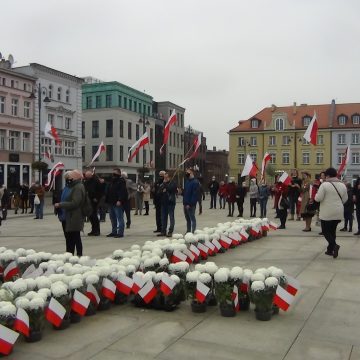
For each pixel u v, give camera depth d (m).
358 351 4.64
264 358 4.45
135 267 6.86
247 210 27.62
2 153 43.69
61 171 51.19
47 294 5.38
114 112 64.44
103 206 19.20
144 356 4.52
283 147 84.56
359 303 6.34
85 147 66.19
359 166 78.50
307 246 11.54
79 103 54.78
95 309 5.95
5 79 44.47
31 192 27.08
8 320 4.78
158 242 8.48
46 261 7.56
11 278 7.45
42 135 48.62
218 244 10.30
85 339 5.02
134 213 24.44
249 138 87.00
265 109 88.94
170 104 79.88
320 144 81.69
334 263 9.21
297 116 85.00
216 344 4.83
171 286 5.98
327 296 6.70
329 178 9.96
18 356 4.57
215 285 5.86
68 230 8.95
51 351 4.69
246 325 5.45
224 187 28.73
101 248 11.41
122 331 5.27
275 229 14.14
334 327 5.37
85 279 5.92
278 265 9.01
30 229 17.03
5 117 44.16
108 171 64.44
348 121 80.38
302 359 4.44
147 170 51.78
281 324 5.47
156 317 5.79
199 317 5.77
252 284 5.64
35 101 47.75
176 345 4.81
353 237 13.33
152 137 73.69
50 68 49.84
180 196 52.09
